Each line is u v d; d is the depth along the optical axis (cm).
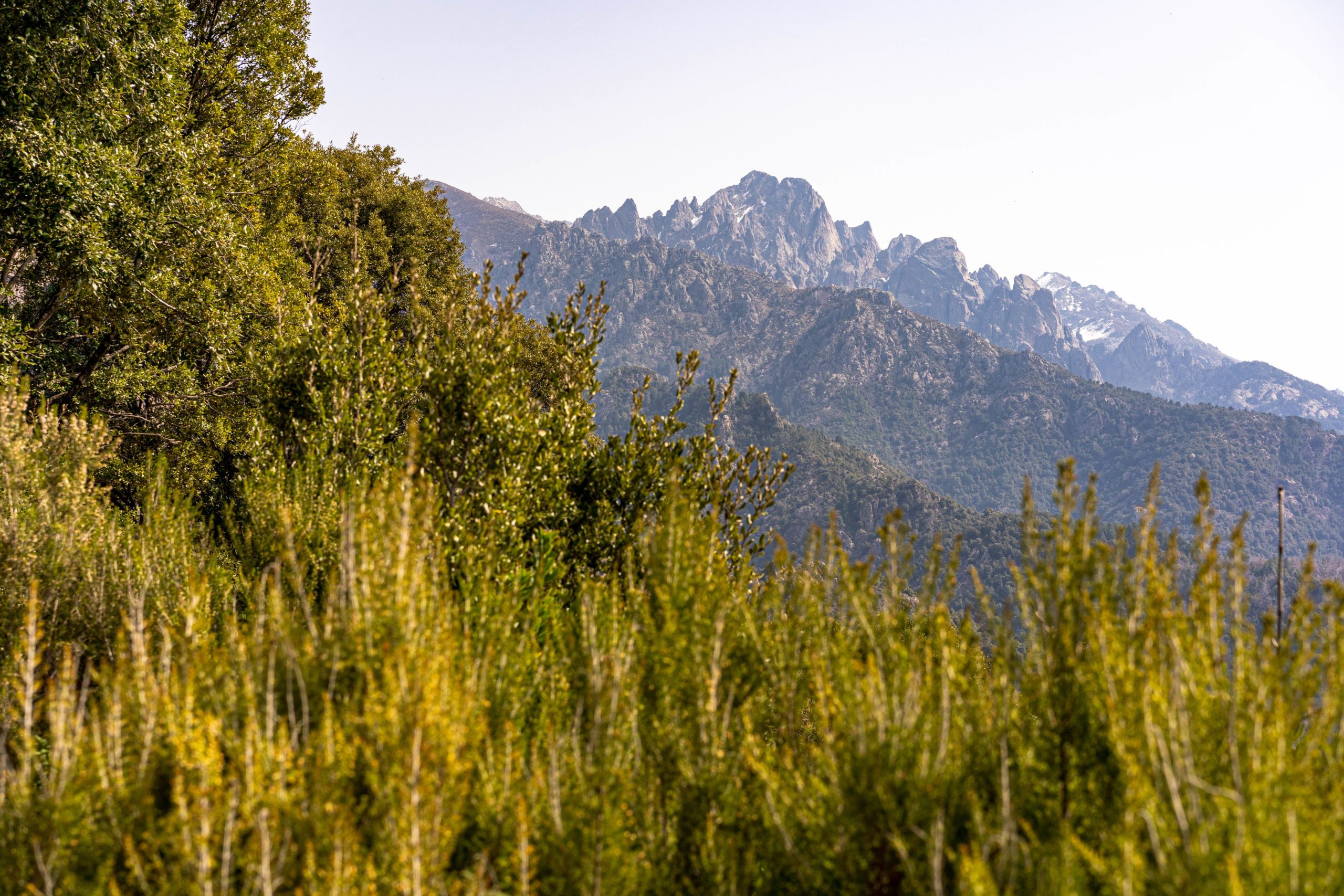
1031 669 245
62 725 228
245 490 538
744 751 261
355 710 242
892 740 229
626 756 277
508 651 333
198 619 352
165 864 207
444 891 192
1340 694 190
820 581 317
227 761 249
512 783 254
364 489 431
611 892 223
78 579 436
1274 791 176
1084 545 238
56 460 557
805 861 238
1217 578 210
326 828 197
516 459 527
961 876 189
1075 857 199
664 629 321
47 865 201
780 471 564
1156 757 189
